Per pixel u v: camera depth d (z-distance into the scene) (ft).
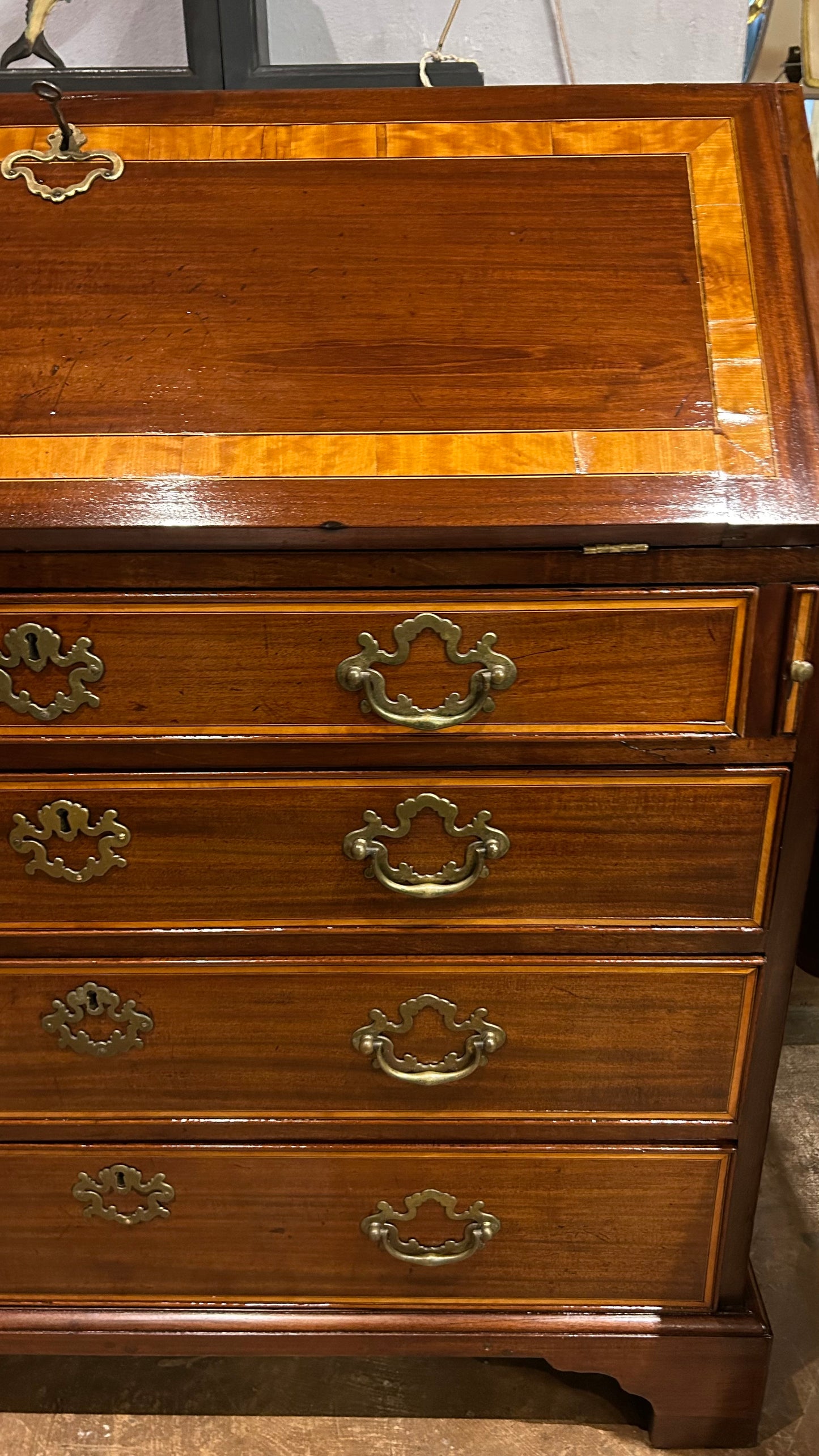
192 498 2.84
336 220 3.14
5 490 2.87
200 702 2.98
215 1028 3.37
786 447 2.90
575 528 2.79
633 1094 3.44
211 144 3.21
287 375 2.99
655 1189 3.53
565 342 3.02
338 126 3.23
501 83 4.54
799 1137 4.95
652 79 4.50
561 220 3.14
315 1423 3.90
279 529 2.79
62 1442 3.84
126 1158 3.52
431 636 2.90
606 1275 3.67
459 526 2.79
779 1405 3.94
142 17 4.36
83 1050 3.38
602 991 3.30
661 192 3.17
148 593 2.87
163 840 3.13
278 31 4.42
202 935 3.24
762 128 3.24
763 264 3.09
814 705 2.96
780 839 3.11
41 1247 3.67
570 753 3.03
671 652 2.92
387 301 3.06
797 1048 5.41
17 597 2.87
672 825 3.10
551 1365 3.75
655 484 2.86
